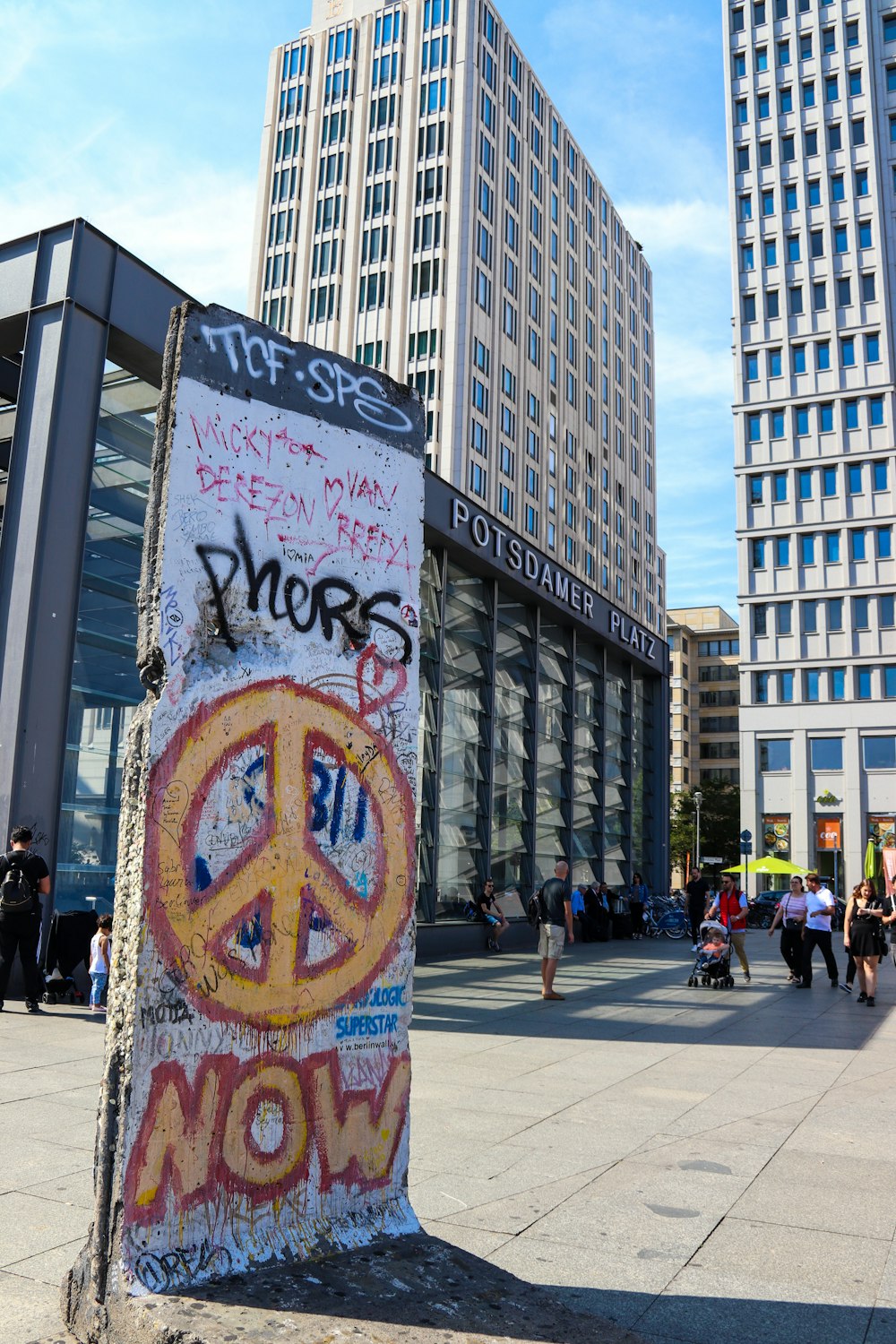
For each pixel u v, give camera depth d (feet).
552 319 223.51
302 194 213.66
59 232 39.04
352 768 12.91
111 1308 9.78
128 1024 10.36
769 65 177.68
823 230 169.07
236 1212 10.91
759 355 171.12
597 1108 21.16
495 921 62.34
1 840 34.68
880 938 41.34
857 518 159.84
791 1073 25.44
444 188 195.62
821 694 158.81
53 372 37.55
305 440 13.01
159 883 10.67
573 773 79.25
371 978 12.73
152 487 11.66
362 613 13.39
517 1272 12.26
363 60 212.84
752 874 158.20
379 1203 12.39
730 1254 13.01
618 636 86.33
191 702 11.23
